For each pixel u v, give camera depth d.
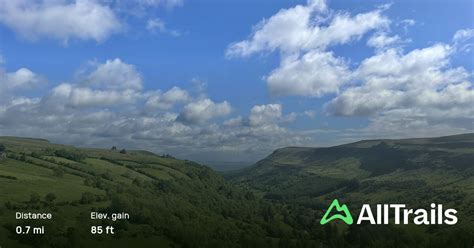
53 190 196.75
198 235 178.00
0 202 156.12
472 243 198.25
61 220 149.25
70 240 134.50
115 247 145.38
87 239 143.75
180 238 169.50
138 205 197.75
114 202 189.62
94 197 195.75
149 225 176.50
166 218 190.25
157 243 159.62
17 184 194.00
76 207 176.88
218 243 178.75
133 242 153.88
